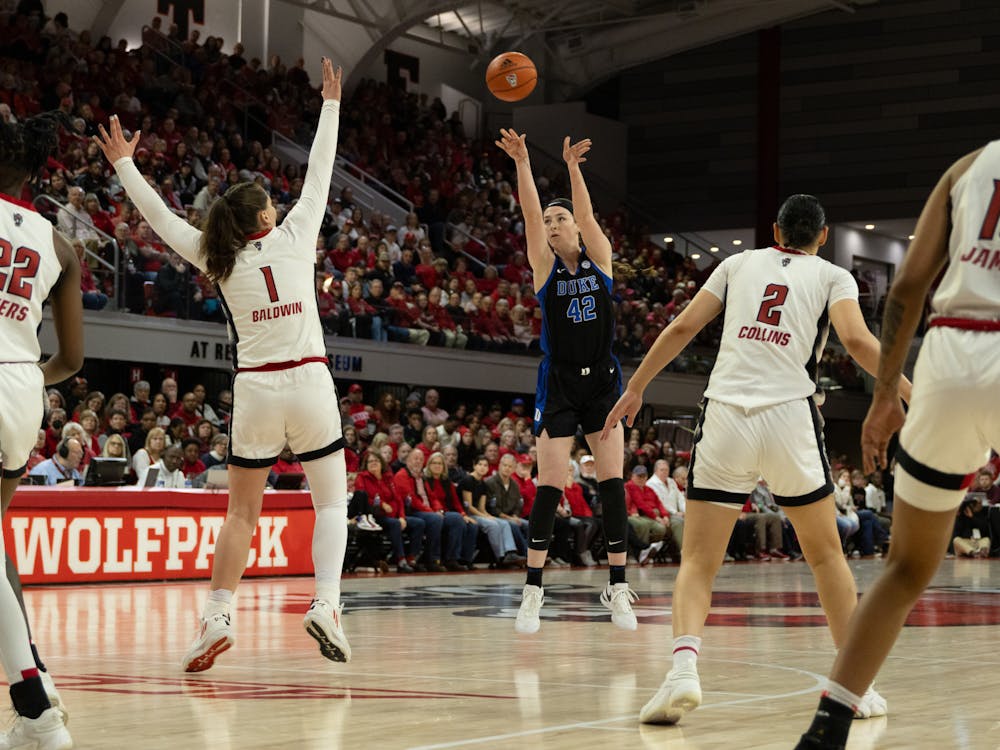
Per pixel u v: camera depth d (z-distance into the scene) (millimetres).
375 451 13023
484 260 22609
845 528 18016
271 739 3129
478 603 8648
